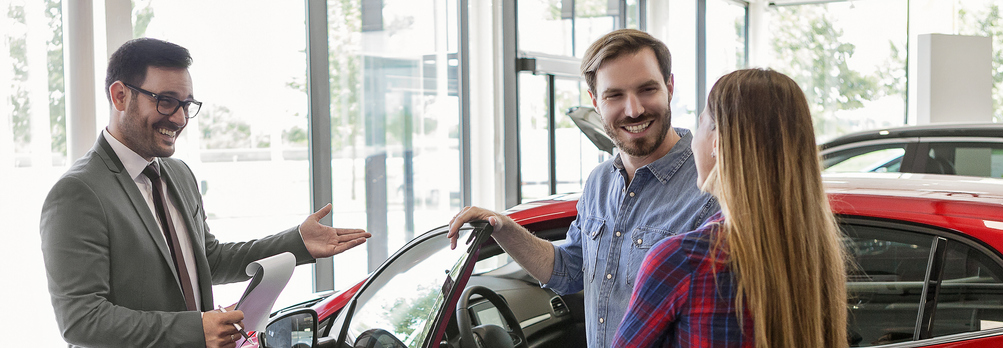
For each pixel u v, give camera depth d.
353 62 4.31
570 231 1.78
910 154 3.63
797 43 9.40
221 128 3.61
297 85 4.00
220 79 3.60
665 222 1.43
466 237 1.63
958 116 7.74
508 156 5.38
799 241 0.99
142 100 1.64
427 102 4.88
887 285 1.48
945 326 1.41
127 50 1.64
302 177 4.06
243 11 3.69
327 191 4.16
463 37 5.18
